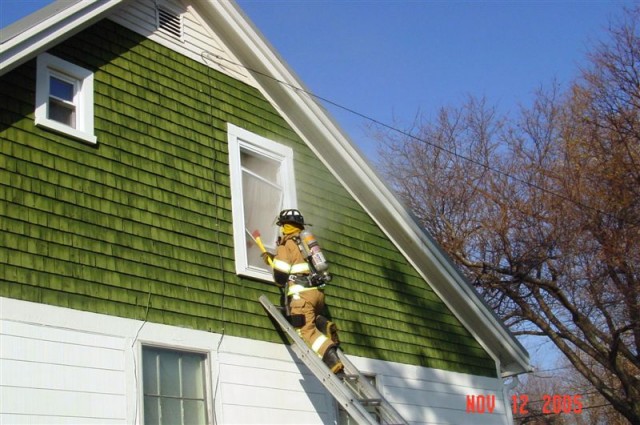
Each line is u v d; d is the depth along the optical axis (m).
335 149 10.89
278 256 8.70
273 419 8.66
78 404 6.99
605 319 20.89
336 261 10.47
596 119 21.28
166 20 9.58
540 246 21.06
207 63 9.88
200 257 8.61
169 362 7.95
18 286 6.87
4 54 7.25
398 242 11.68
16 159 7.29
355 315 10.34
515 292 21.73
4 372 6.57
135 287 7.81
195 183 8.95
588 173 20.84
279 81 10.43
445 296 12.05
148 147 8.60
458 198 24.52
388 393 10.27
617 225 20.31
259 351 8.80
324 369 8.20
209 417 8.05
